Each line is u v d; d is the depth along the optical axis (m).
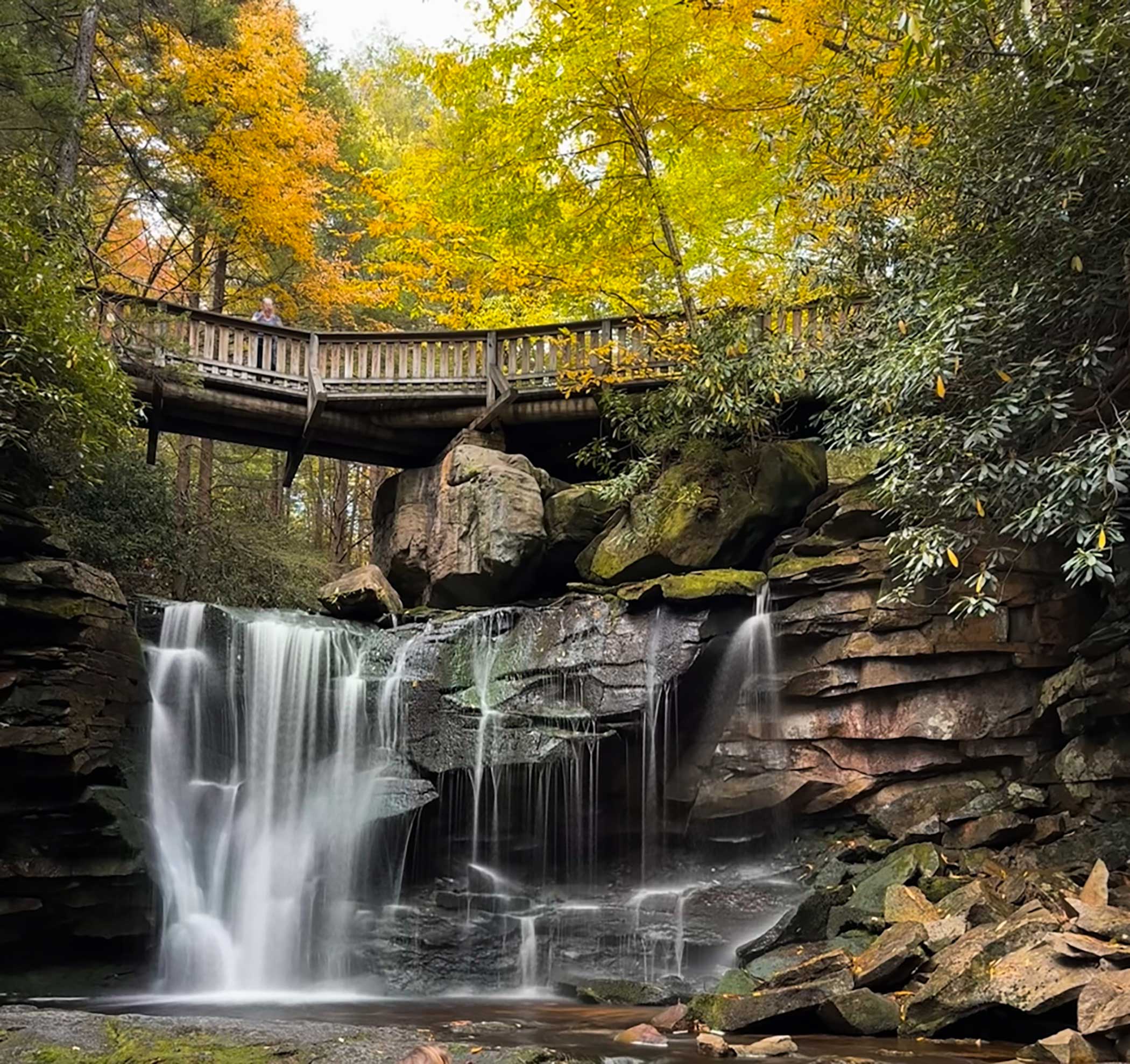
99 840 8.62
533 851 10.47
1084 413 7.04
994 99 6.92
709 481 11.50
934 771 9.88
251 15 18.42
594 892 10.41
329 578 19.42
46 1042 5.27
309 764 11.05
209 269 22.70
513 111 12.63
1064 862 7.79
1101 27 5.77
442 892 10.28
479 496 12.48
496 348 13.68
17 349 8.28
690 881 10.55
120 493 13.22
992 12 6.56
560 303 16.23
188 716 10.61
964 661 9.73
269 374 13.05
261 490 22.66
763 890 9.57
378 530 14.48
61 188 11.15
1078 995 5.58
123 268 21.61
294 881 10.38
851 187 8.87
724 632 10.78
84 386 9.05
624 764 10.56
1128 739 8.30
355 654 11.61
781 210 12.80
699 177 13.12
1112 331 7.29
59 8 15.15
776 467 11.44
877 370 7.87
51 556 8.99
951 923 6.82
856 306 10.54
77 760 8.41
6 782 8.23
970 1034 6.08
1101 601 9.44
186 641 10.91
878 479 9.48
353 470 27.44
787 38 11.76
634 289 14.66
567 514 12.46
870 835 9.77
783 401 11.79
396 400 13.34
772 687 10.63
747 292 12.41
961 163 7.36
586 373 12.38
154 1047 5.18
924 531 7.64
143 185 17.55
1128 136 6.35
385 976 9.41
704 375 11.02
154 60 17.42
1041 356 6.95
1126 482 7.01
